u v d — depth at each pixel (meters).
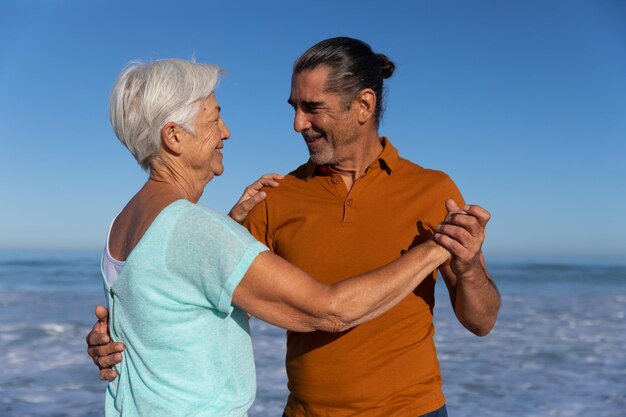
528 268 38.75
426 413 2.38
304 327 1.85
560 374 8.88
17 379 8.62
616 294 23.36
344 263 2.42
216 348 1.84
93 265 42.84
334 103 2.39
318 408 2.40
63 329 13.26
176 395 1.80
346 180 2.55
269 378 8.33
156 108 1.88
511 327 13.52
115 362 1.88
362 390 2.34
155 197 1.87
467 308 2.41
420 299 2.44
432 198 2.49
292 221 2.53
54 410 7.21
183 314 1.80
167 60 1.95
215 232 1.77
